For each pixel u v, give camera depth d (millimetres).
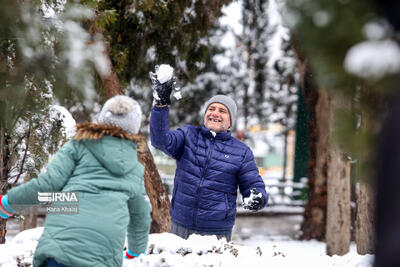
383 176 835
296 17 916
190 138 4977
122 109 2949
